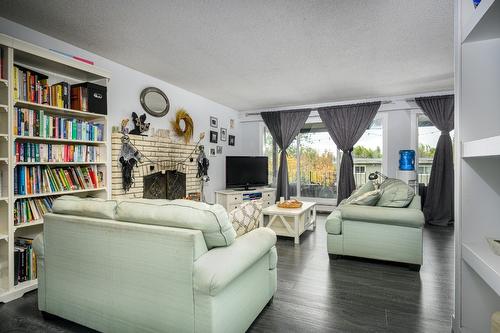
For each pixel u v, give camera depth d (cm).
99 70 300
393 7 234
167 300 151
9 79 224
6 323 190
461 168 138
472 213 137
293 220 392
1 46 223
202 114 536
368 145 566
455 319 143
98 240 171
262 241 187
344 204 339
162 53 332
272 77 419
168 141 439
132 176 373
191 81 441
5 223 227
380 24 262
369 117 537
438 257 318
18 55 248
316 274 271
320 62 358
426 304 212
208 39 295
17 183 238
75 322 184
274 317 195
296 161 632
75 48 313
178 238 147
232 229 160
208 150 555
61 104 275
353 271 278
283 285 246
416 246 276
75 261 180
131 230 160
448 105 477
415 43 302
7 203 226
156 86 426
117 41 301
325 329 181
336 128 562
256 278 186
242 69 385
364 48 315
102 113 306
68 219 182
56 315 192
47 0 227
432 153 523
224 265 145
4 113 225
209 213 149
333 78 422
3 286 229
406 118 523
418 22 258
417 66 372
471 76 136
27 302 219
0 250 231
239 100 565
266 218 525
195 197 474
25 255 240
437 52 326
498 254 115
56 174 268
